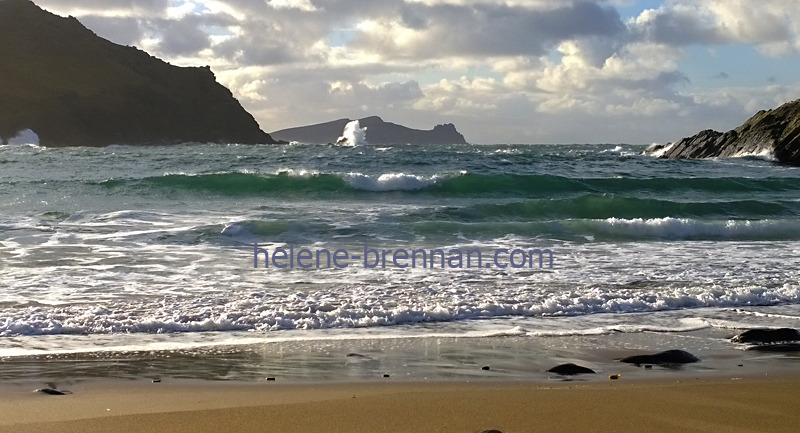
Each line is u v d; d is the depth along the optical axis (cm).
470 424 463
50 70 14325
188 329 770
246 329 776
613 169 3297
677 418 480
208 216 1677
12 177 2462
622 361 663
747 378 602
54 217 1594
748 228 1673
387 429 453
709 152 4475
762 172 3319
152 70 16425
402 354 682
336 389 557
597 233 1596
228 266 1143
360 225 1560
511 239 1489
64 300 888
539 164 3381
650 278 1098
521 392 547
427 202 2178
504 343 732
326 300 905
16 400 516
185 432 445
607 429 457
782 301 962
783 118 4238
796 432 455
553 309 886
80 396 530
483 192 2456
